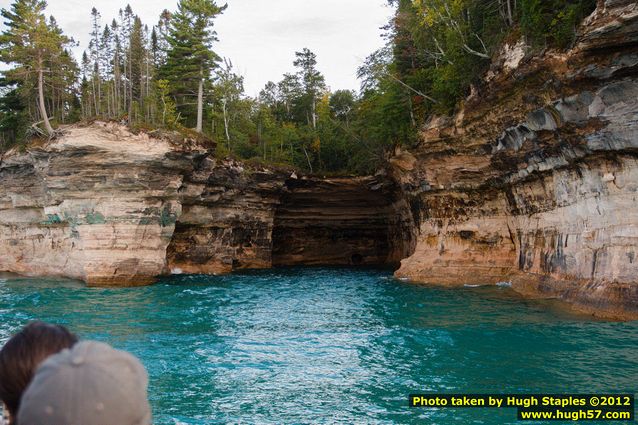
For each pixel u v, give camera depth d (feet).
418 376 45.96
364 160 161.79
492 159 95.91
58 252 125.59
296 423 36.58
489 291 92.53
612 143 64.03
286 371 48.19
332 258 184.65
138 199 114.73
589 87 65.51
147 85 160.25
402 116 122.01
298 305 85.51
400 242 171.01
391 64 146.92
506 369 46.78
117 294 97.50
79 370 5.93
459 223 111.14
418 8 104.22
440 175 111.45
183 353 54.29
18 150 121.90
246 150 185.06
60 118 145.18
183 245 141.28
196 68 159.43
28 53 124.67
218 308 82.28
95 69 167.53
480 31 94.94
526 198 91.35
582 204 73.00
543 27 73.41
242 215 154.51
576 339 54.80
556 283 78.69
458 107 100.17
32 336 7.83
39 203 124.67
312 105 238.27
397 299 89.40
